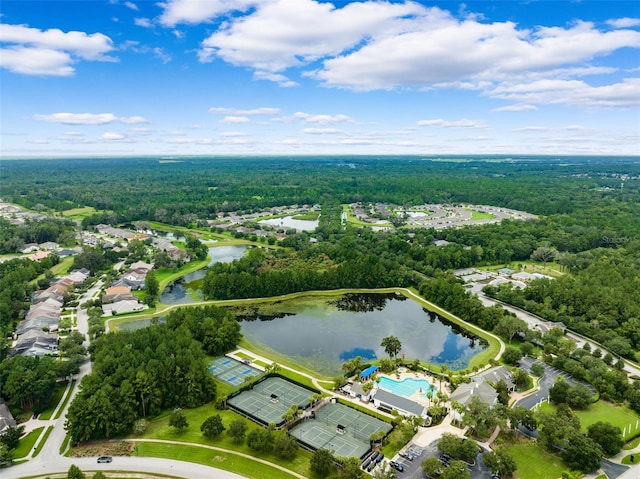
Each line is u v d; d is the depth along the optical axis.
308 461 161.12
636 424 182.50
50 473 151.62
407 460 161.25
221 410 194.00
